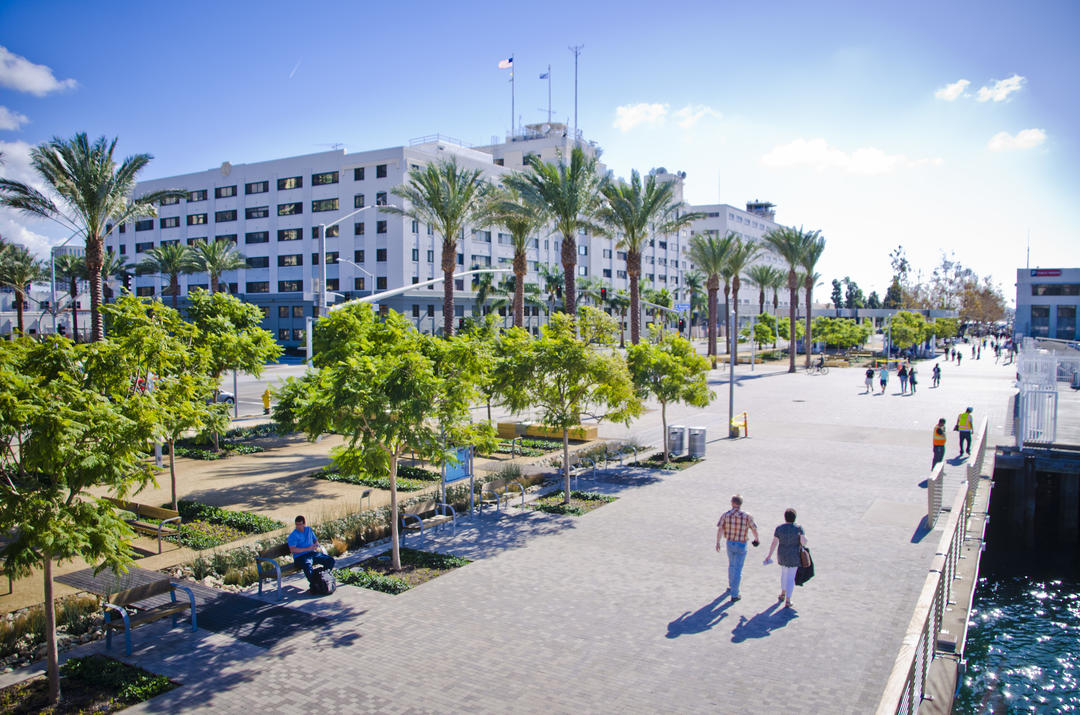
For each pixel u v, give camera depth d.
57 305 70.81
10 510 7.55
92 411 8.07
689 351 23.12
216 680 8.80
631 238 39.25
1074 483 21.59
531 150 96.19
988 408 34.88
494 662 9.22
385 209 41.44
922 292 135.00
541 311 85.75
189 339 18.03
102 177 32.75
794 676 8.81
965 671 12.75
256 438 26.86
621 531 15.16
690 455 23.16
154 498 17.50
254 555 13.08
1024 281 83.19
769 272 87.19
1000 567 19.39
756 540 11.17
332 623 10.52
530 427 26.55
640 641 9.81
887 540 14.44
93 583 11.12
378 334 21.69
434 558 13.37
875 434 27.58
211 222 82.12
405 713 7.99
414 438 12.51
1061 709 11.44
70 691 8.61
